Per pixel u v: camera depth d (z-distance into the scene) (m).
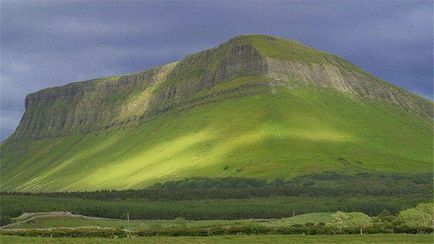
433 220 159.25
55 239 142.38
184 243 129.75
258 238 137.75
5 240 139.62
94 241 135.75
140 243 130.62
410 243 122.44
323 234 146.25
